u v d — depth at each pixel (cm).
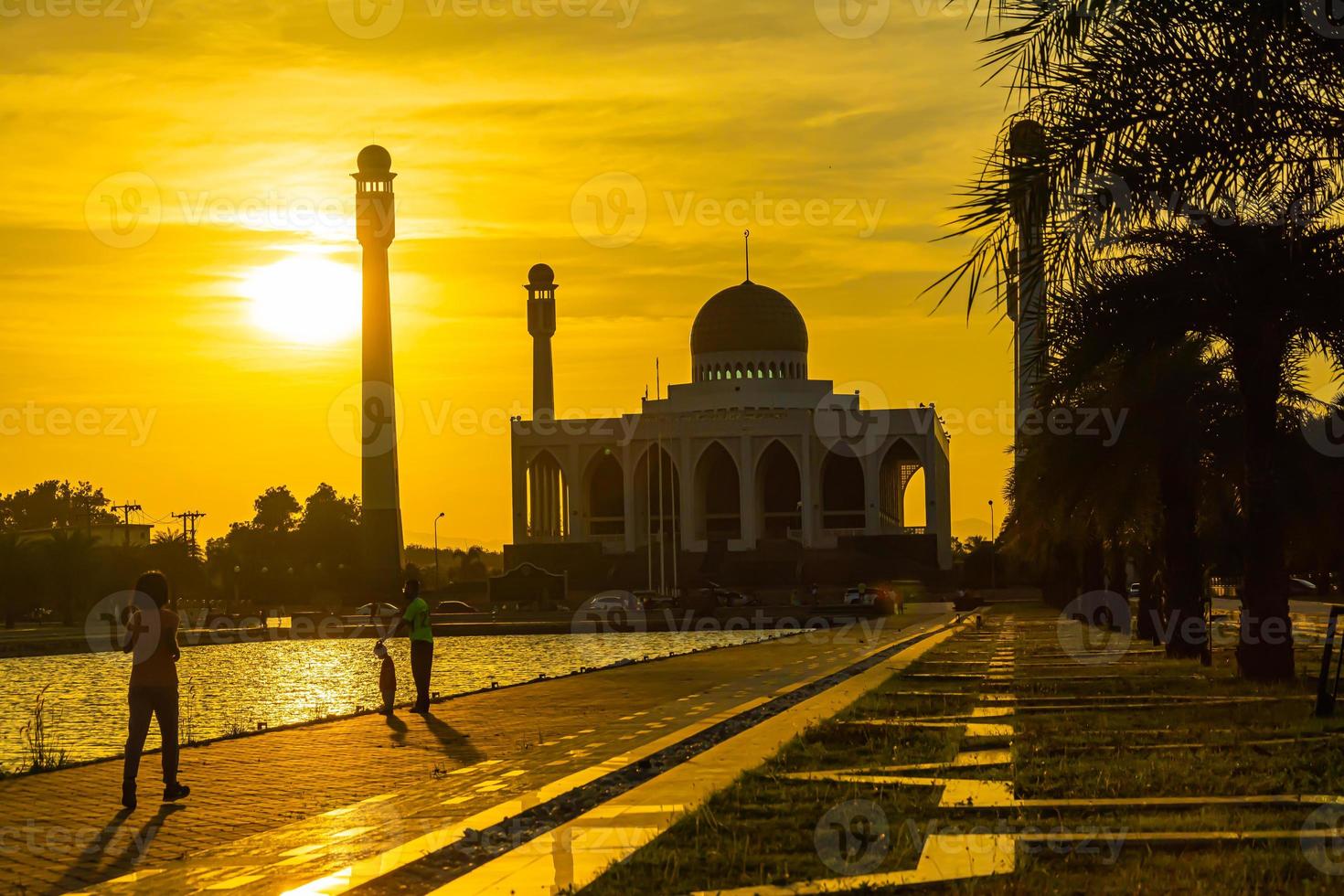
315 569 15762
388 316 13350
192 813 1589
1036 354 2488
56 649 6938
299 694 3944
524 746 2153
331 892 1109
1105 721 2122
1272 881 1037
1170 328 2438
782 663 4034
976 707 2452
